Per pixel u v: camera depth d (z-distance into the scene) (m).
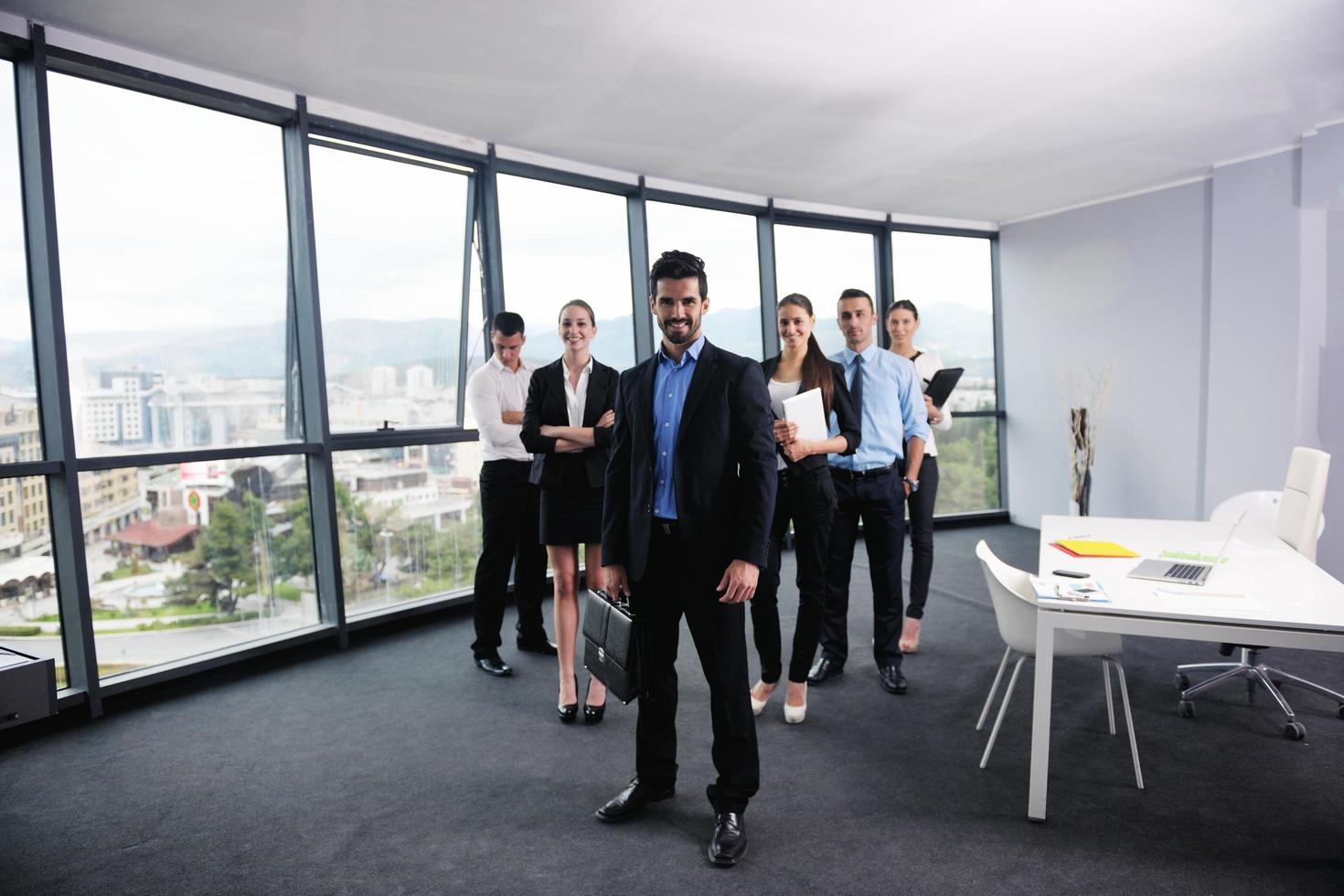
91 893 2.13
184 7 3.17
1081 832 2.38
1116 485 6.95
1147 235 6.55
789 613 4.91
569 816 2.52
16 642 3.26
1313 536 3.33
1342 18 3.53
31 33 3.18
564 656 3.31
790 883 2.14
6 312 3.22
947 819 2.47
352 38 3.51
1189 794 2.61
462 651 4.29
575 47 3.65
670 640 2.47
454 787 2.72
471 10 3.28
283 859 2.29
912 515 4.18
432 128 4.72
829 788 2.68
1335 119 4.98
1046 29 3.58
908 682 3.70
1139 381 6.71
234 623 4.04
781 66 3.92
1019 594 2.73
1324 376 5.38
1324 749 2.93
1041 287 7.50
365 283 4.65
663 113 4.55
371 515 4.68
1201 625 2.27
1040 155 5.53
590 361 3.36
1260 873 2.16
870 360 3.66
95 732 3.23
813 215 7.00
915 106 4.50
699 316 2.30
